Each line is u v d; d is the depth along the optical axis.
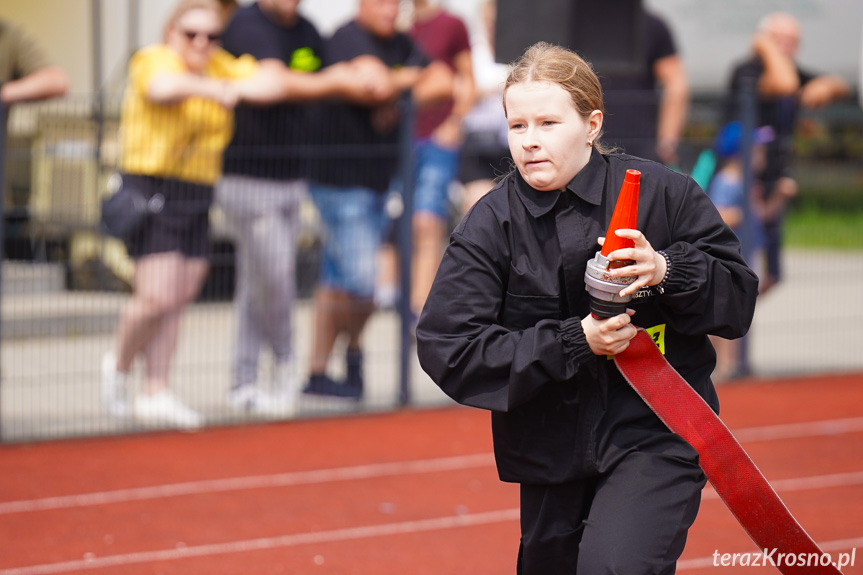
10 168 23.94
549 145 10.45
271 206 25.61
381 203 26.88
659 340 10.98
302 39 26.33
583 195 10.72
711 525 19.06
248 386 26.61
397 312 27.39
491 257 10.77
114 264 25.69
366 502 20.33
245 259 25.88
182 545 17.98
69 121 24.52
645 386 10.59
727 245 10.91
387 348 32.75
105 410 26.08
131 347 25.02
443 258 10.95
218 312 27.66
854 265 32.72
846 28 49.44
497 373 10.46
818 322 37.53
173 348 25.36
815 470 22.52
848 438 25.05
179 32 24.48
